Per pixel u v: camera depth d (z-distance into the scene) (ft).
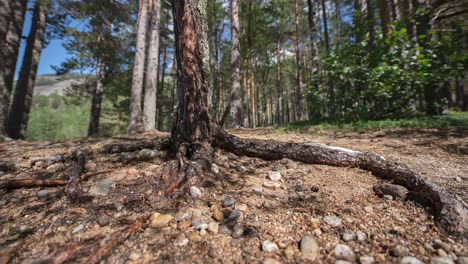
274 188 6.96
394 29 17.02
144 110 25.05
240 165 8.84
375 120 18.40
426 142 11.14
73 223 5.33
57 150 11.72
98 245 4.40
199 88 9.29
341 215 5.34
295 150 9.05
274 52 68.08
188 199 6.22
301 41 56.13
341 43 19.99
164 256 4.15
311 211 5.58
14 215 5.76
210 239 4.62
